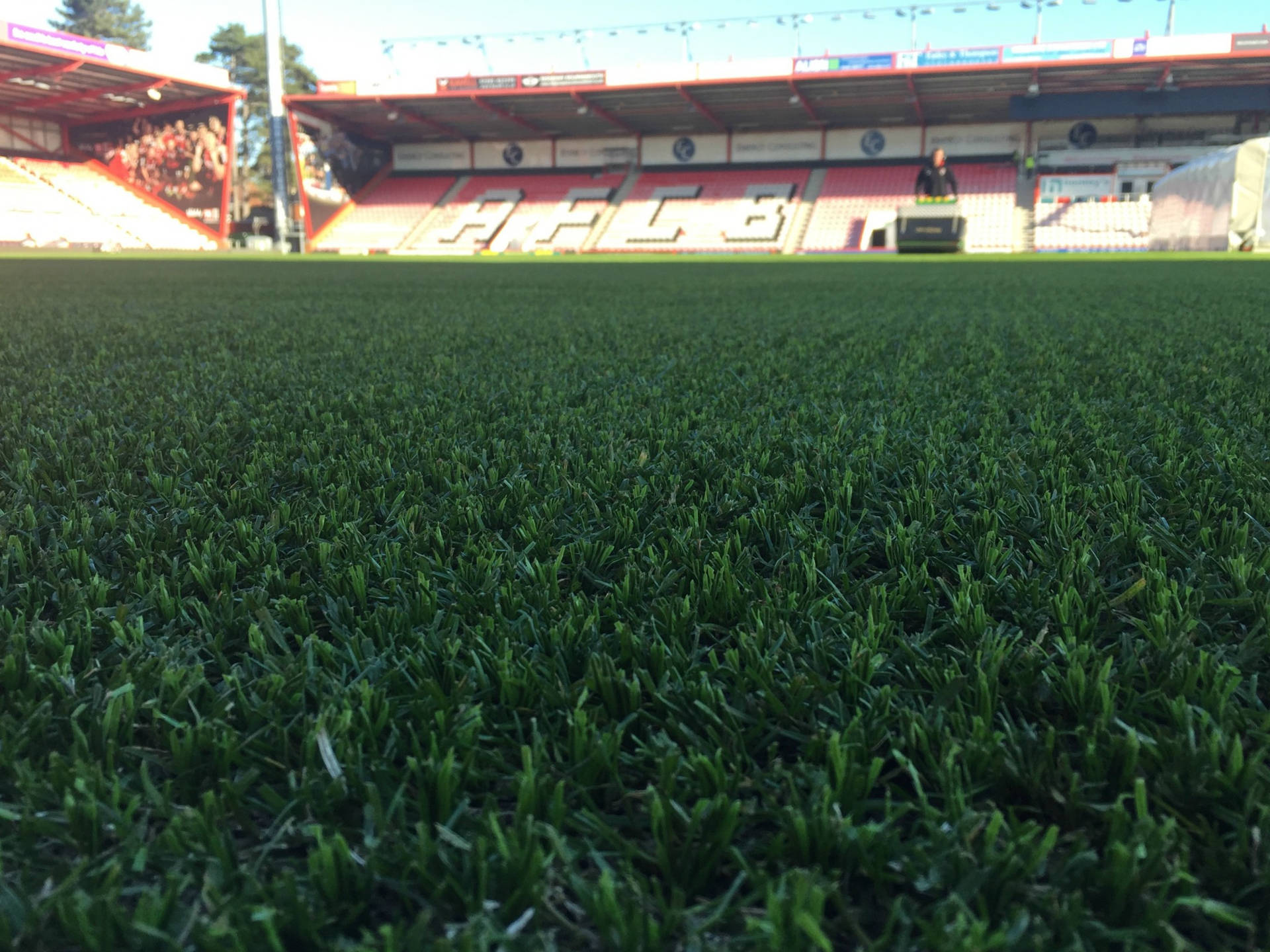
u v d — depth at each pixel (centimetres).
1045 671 63
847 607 74
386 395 175
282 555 89
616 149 3284
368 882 45
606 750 53
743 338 281
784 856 47
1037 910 43
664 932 41
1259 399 158
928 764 53
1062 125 2855
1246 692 61
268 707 59
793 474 113
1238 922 41
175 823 48
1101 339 265
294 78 4400
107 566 86
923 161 3036
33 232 2608
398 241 3094
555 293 562
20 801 52
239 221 3120
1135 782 50
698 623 72
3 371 209
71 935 42
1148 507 98
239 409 159
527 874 44
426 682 60
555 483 111
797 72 2536
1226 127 2692
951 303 438
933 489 106
